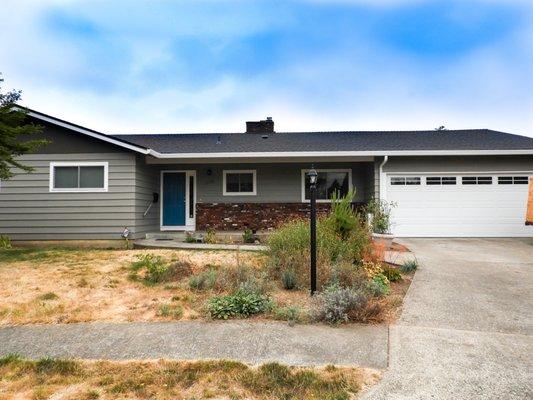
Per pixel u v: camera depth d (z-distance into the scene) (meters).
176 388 2.99
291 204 13.78
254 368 3.30
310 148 13.08
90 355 3.65
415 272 7.26
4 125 8.46
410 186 12.62
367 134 16.02
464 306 5.14
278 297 5.46
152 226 13.30
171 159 12.78
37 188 11.42
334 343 3.84
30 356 3.65
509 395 2.83
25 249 9.92
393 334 4.09
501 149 12.16
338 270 6.04
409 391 2.89
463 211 12.53
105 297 5.49
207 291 5.72
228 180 14.01
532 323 4.46
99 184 11.41
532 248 10.14
